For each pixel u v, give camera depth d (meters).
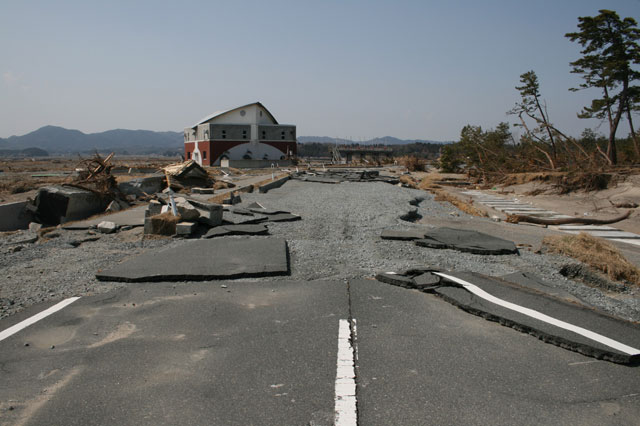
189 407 3.22
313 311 5.27
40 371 3.78
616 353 3.96
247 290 6.10
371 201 18.19
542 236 12.36
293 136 63.22
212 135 59.00
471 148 42.44
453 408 3.21
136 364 3.91
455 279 6.19
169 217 9.98
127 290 6.08
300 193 22.38
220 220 10.74
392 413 3.14
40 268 7.21
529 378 3.69
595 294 6.65
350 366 3.86
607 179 25.92
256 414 3.13
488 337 4.55
